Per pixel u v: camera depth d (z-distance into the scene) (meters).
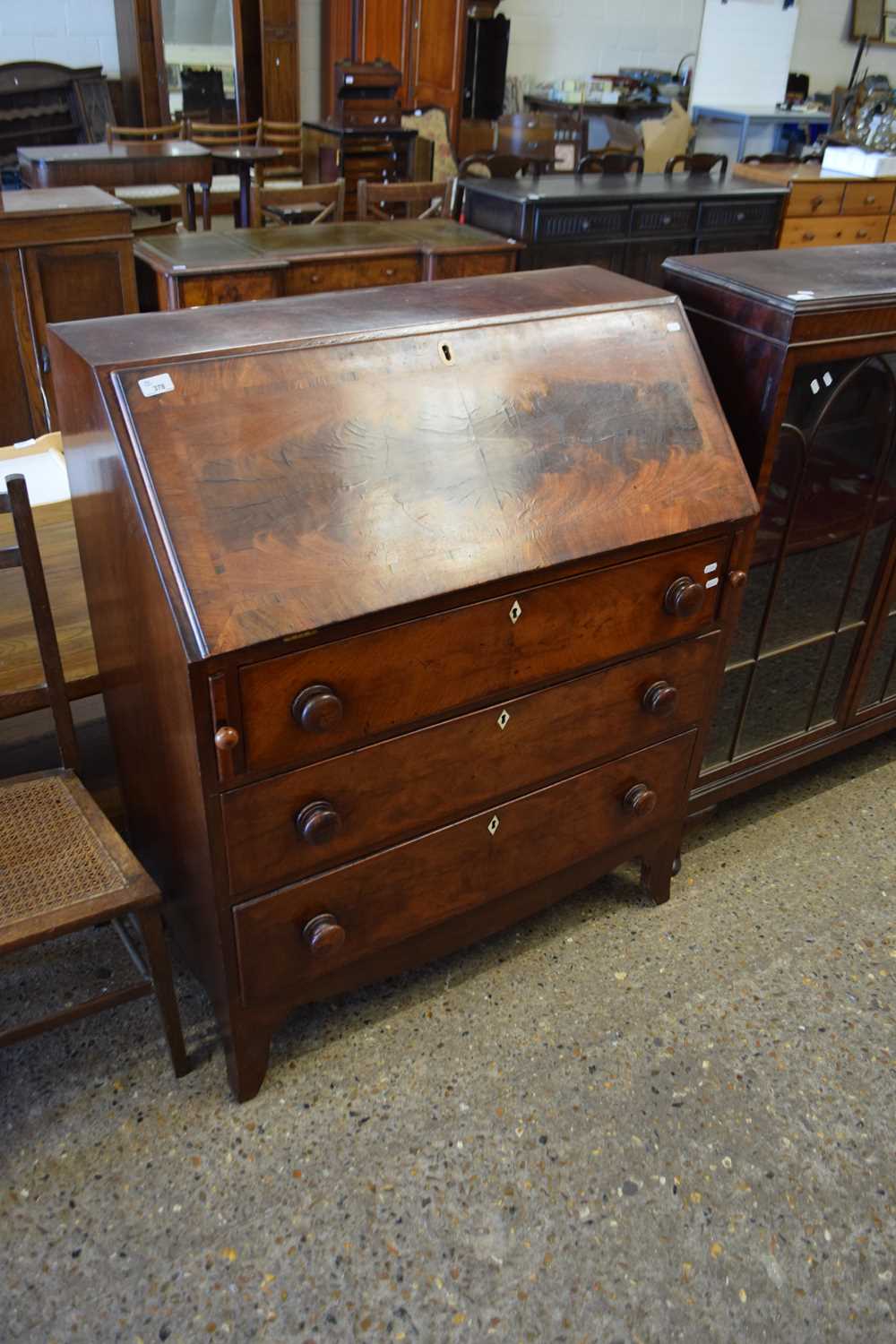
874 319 1.90
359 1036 1.93
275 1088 1.82
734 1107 1.84
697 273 1.96
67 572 2.23
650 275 5.19
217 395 1.40
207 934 1.66
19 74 5.84
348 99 6.18
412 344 1.56
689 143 7.94
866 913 2.28
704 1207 1.67
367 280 4.16
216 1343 1.45
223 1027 1.74
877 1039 1.98
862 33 9.14
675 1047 1.94
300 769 1.51
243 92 6.41
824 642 2.36
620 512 1.66
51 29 5.97
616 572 1.70
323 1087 1.83
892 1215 1.67
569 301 1.79
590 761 1.92
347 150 6.31
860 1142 1.79
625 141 6.44
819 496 2.10
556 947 2.15
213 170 6.12
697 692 2.01
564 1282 1.55
